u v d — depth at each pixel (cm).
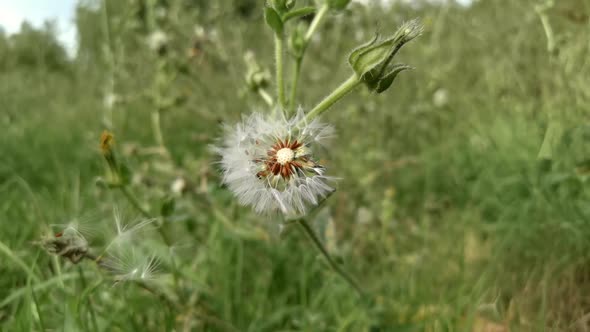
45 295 12
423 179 23
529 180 17
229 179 10
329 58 27
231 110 25
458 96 26
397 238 19
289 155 10
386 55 10
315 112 11
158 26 27
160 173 23
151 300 13
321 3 12
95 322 11
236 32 27
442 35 31
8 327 12
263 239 17
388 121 26
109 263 11
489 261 15
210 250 16
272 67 27
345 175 21
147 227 12
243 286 16
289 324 15
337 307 15
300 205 10
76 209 18
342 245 18
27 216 17
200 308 14
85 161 25
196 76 25
